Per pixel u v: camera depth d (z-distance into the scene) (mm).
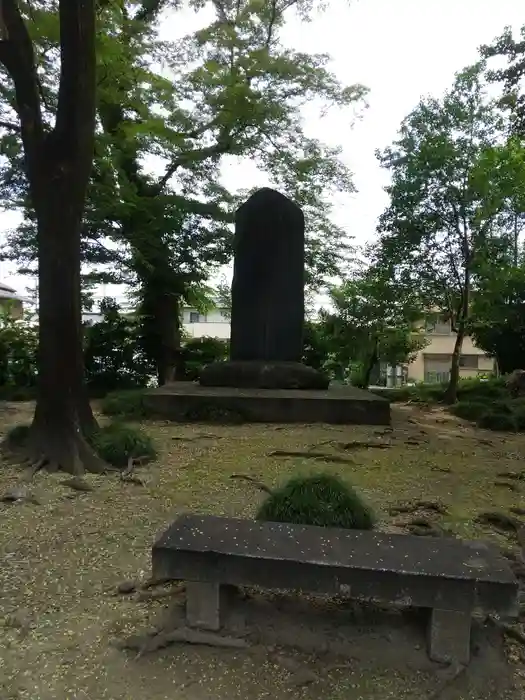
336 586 2279
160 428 7469
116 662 2314
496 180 11203
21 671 2252
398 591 2238
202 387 9062
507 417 8578
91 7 5211
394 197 12000
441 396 12719
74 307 5566
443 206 11602
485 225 11562
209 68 11055
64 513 4090
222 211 12617
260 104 11352
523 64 10211
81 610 2715
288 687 2184
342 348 14070
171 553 2410
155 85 10422
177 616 2584
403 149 12000
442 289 12273
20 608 2719
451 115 11672
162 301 13539
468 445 6918
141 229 11602
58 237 5473
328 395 8328
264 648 2393
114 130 11086
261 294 9438
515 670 2309
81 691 2143
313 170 12664
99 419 8023
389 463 5797
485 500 4602
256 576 2344
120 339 13633
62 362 5441
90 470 5176
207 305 14836
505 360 13602
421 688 2188
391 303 12820
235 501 4406
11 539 3576
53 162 5387
